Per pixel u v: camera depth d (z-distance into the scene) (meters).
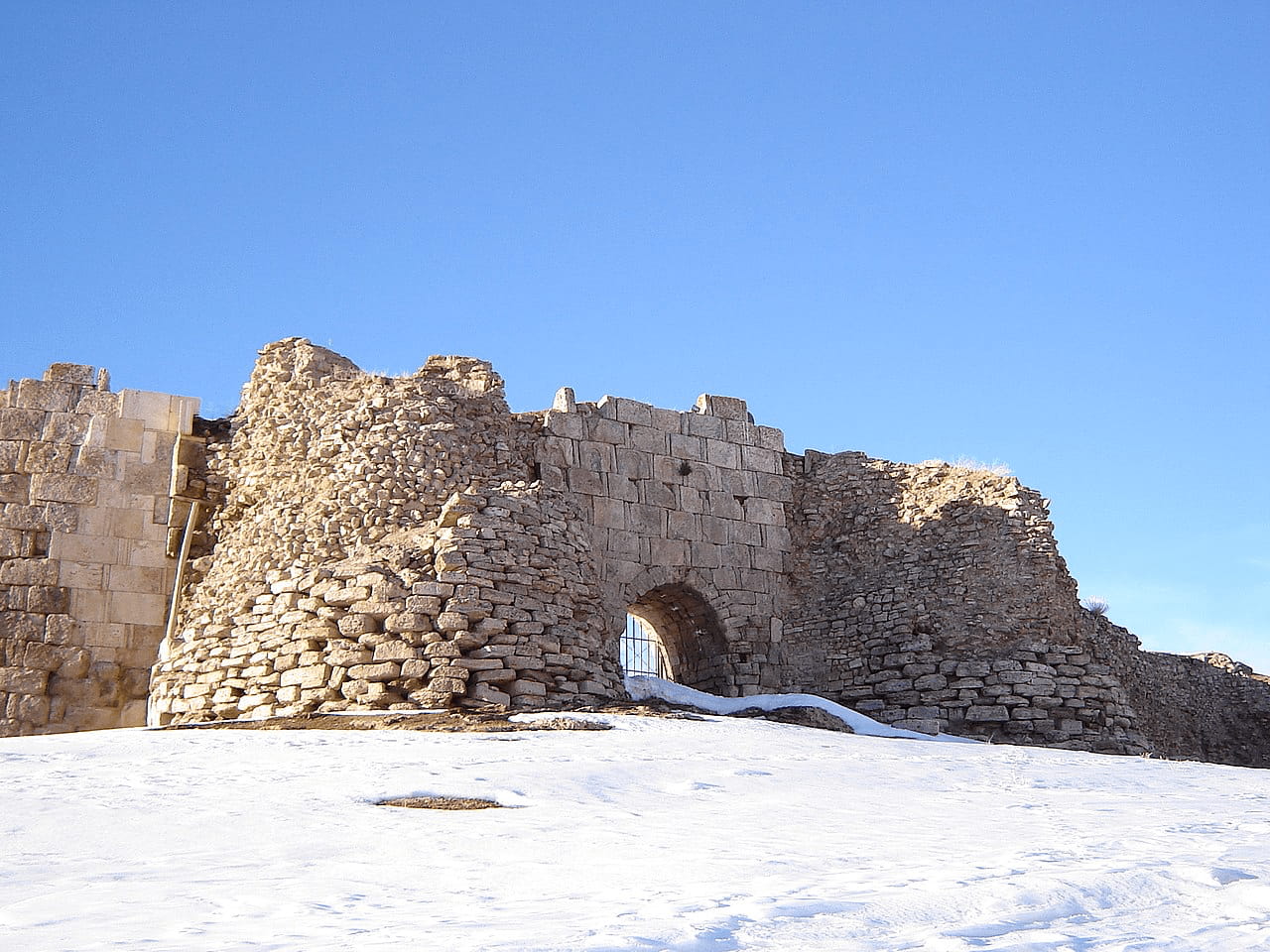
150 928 7.73
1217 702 40.41
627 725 22.47
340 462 29.81
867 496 37.47
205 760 17.47
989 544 34.28
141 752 18.50
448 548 26.16
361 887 9.33
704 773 17.02
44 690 30.50
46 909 8.46
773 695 30.98
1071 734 32.12
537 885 9.37
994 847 11.18
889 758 20.41
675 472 36.22
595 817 13.23
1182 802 16.05
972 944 6.99
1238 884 8.95
